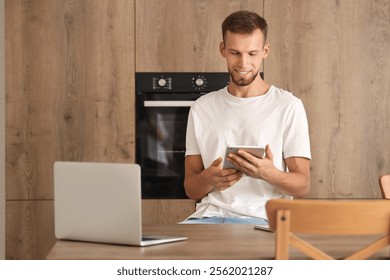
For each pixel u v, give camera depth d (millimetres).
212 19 4383
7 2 4359
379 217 1958
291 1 4379
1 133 4469
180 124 4426
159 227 2729
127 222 2289
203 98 3344
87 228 2375
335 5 4391
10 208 4414
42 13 4367
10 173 4398
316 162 4414
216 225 2791
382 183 2955
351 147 4418
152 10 4383
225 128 3230
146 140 4426
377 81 4410
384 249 2303
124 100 4410
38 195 4414
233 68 3158
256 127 3199
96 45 4383
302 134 3203
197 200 3270
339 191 4422
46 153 4395
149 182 4449
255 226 2686
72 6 4371
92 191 2352
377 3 4391
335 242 2373
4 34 4371
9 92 4379
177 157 4441
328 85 4406
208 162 3248
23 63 4371
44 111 4391
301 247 2010
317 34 4391
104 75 4395
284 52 4387
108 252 2191
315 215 1951
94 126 4406
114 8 4379
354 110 4414
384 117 4414
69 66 4383
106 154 4414
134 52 4395
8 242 4422
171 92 4410
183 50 4391
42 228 4422
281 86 4391
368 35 4398
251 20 3115
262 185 3127
